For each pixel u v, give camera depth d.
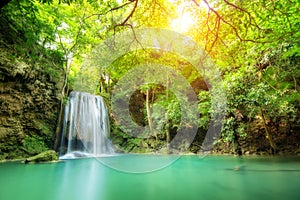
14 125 10.95
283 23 5.50
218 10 5.20
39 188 5.84
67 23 11.15
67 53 13.09
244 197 4.84
